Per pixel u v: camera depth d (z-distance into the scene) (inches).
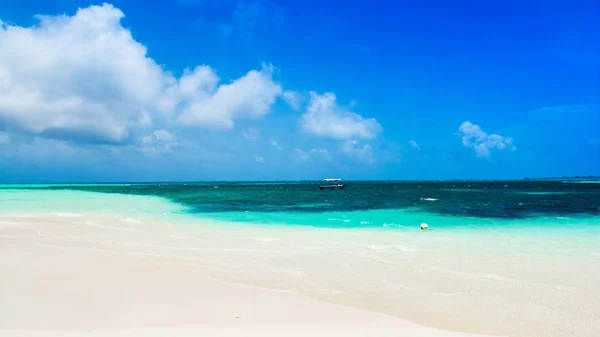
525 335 239.5
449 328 249.4
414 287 335.9
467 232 653.9
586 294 316.5
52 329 220.5
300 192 2598.4
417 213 991.0
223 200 1565.0
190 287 322.7
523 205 1242.6
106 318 244.4
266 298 298.8
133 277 347.9
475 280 357.4
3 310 254.5
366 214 971.3
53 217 833.5
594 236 609.9
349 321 250.2
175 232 642.2
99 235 597.0
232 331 224.7
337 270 391.2
